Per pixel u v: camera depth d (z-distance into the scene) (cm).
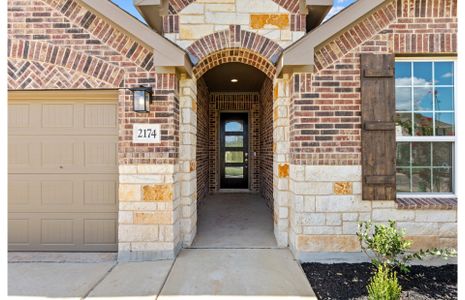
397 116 411
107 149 423
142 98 385
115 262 388
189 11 444
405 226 390
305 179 397
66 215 423
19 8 403
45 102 423
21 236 423
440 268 364
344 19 382
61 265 379
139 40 394
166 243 395
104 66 404
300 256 393
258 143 930
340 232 393
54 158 425
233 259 396
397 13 399
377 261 321
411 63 414
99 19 404
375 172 392
